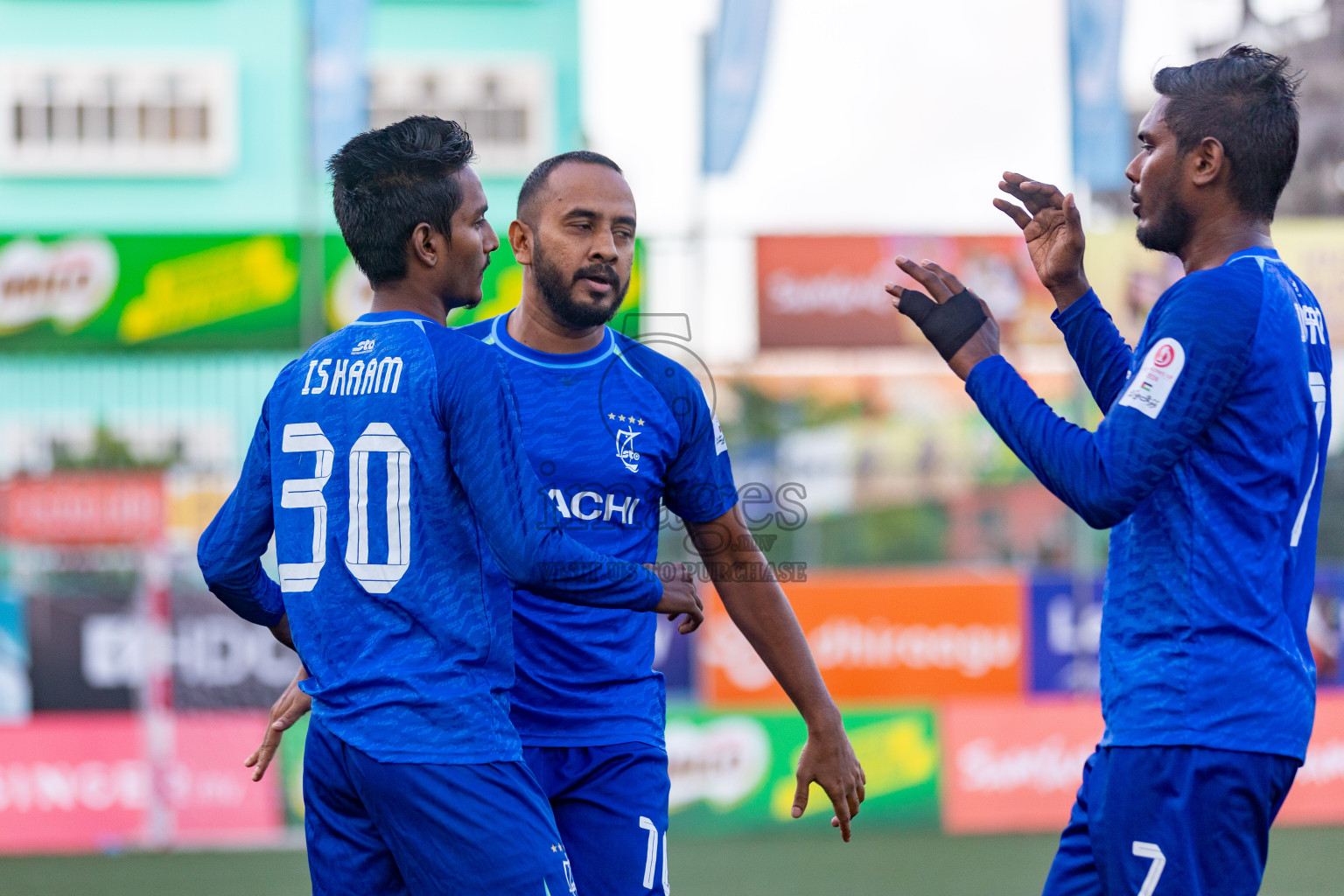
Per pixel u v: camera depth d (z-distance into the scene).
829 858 21.55
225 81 53.62
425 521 7.08
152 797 22.77
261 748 8.61
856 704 23.83
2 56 53.19
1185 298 7.14
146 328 24.23
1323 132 30.94
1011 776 23.95
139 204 53.81
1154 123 7.71
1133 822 7.21
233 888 19.58
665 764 9.27
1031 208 8.98
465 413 7.04
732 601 9.49
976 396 7.61
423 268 7.62
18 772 22.62
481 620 7.18
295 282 24.30
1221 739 7.02
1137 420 6.99
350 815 7.34
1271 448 7.18
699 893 19.23
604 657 8.96
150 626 23.00
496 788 7.02
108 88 53.66
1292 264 24.33
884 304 24.38
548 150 55.03
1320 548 25.38
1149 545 7.36
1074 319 8.77
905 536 30.16
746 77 31.53
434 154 7.54
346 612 7.15
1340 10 30.81
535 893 6.95
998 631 24.11
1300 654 7.33
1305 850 21.72
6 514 23.89
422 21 54.81
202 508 24.80
